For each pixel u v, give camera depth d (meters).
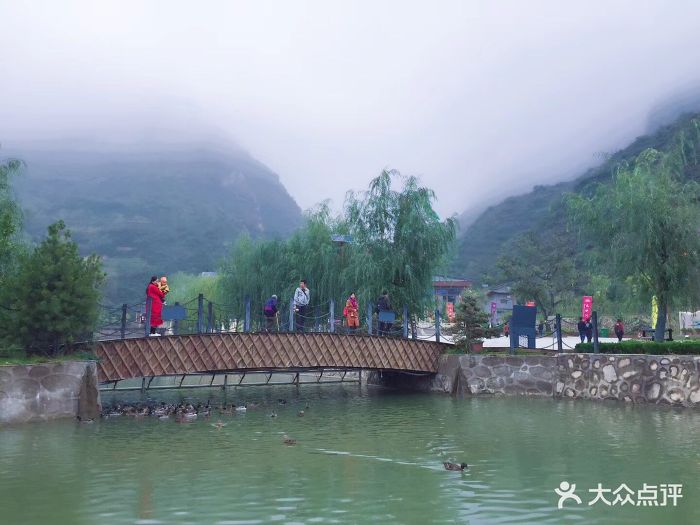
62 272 17.98
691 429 15.92
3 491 9.68
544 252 66.94
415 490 9.91
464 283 62.53
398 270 29.81
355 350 24.83
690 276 23.64
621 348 22.95
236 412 19.84
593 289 45.59
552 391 23.91
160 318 20.64
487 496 9.59
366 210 31.08
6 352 17.33
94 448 13.30
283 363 22.98
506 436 15.11
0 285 18.70
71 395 17.11
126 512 8.59
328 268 32.56
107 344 19.00
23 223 24.70
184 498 9.34
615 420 17.61
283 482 10.43
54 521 8.16
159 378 33.84
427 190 30.67
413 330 29.42
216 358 21.39
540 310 64.56
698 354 20.36
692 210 23.77
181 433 15.43
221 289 40.66
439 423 17.36
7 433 14.80
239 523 8.10
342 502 9.16
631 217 23.98
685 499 9.45
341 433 15.63
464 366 25.36
